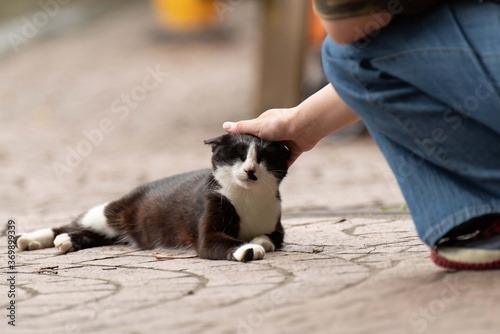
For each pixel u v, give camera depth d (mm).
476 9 4457
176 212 6414
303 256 5699
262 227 6164
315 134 5828
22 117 18000
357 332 3795
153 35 32438
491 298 4133
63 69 24922
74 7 38938
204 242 5953
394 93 4508
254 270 5262
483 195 4453
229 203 6059
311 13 16359
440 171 4547
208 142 6184
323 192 10250
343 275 4906
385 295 4328
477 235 4711
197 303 4438
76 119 17719
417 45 4422
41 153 14195
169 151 14250
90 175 12234
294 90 16016
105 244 6930
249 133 6105
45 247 6820
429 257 5297
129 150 14430
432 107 4441
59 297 4770
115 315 4297
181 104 19625
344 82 4738
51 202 10219
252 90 20875
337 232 6836
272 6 15898
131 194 6930
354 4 4438
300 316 4074
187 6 31734
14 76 23672
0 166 13039
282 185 10961
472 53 4355
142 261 5922
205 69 25703
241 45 31266
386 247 5895
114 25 35531
